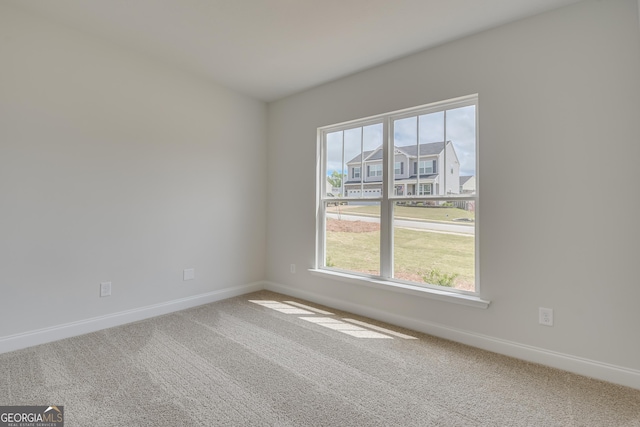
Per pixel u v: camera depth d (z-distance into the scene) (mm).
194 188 3430
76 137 2596
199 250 3482
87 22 2484
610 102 2004
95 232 2713
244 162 3938
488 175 2459
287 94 3918
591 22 2066
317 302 3623
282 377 2016
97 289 2727
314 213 3686
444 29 2486
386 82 3068
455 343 2574
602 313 2025
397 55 2920
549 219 2207
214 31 2588
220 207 3684
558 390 1897
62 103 2520
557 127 2180
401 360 2266
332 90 3523
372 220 3238
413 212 2945
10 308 2293
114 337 2578
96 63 2705
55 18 2430
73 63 2578
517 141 2334
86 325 2656
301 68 3215
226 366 2141
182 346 2436
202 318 3061
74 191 2592
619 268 1975
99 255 2734
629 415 1665
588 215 2070
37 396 1760
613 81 1995
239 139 3871
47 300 2459
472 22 2383
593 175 2055
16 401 1712
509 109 2367
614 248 1990
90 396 1771
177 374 2025
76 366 2098
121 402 1724
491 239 2443
